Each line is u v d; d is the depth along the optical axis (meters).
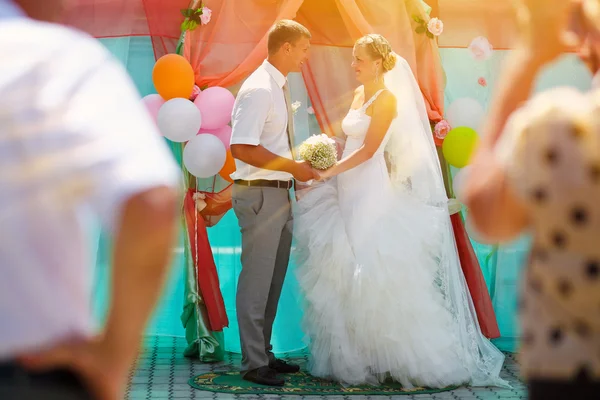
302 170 4.12
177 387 4.14
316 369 4.29
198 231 4.80
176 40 4.92
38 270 0.97
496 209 1.38
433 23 4.77
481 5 5.01
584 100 1.33
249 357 4.23
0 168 0.95
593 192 1.28
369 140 4.22
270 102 4.14
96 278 4.15
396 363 4.13
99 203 0.95
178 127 4.43
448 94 5.04
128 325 0.96
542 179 1.31
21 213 0.96
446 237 4.33
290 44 4.17
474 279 4.84
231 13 4.77
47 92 0.97
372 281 4.08
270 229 4.20
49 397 0.96
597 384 1.29
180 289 4.98
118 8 4.88
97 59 1.02
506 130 1.38
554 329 1.32
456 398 3.98
